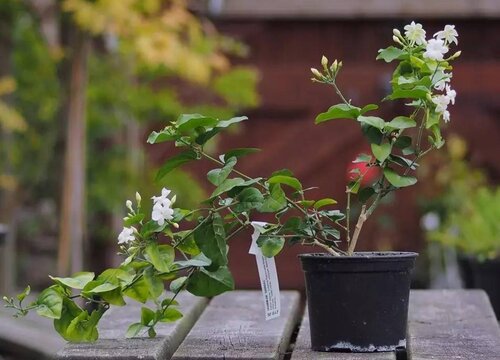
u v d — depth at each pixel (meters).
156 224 2.36
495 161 9.82
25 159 9.00
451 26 2.49
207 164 9.52
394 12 9.70
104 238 8.30
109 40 7.79
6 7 7.53
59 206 7.10
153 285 2.38
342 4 9.73
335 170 9.92
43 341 3.50
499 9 9.63
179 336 2.77
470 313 3.17
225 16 9.77
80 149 7.09
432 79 2.44
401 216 9.87
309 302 2.46
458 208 9.17
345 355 2.38
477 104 9.84
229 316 3.08
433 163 9.69
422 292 3.66
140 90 8.07
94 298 2.46
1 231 5.82
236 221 2.46
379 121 2.43
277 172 2.41
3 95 7.80
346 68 9.87
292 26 9.89
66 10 6.83
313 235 2.47
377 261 2.39
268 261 2.49
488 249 5.20
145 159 8.69
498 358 2.38
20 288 9.11
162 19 7.06
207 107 8.31
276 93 9.90
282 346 2.66
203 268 2.49
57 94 8.16
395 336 2.43
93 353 2.34
